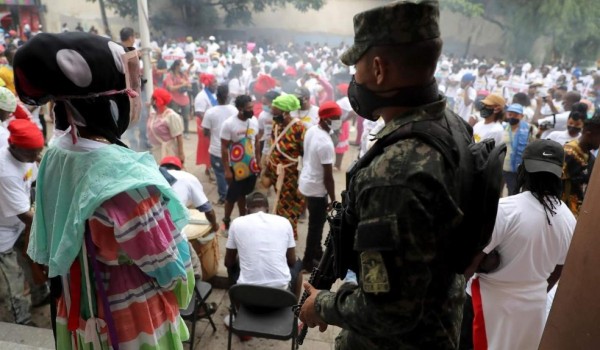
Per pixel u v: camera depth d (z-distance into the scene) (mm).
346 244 1299
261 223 3551
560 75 16922
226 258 3676
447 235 1117
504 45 25219
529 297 2361
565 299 1556
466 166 1159
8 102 3842
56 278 1498
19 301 3424
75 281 1402
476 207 1165
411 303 1048
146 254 1346
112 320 1408
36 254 1484
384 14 1112
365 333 1160
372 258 1065
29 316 3537
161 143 5738
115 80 1342
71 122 1303
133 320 1449
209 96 7227
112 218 1271
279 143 4871
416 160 1063
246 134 5156
